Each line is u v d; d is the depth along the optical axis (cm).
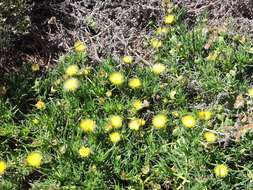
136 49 66
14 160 53
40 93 60
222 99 59
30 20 66
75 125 56
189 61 63
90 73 61
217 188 51
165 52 64
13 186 51
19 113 58
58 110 57
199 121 56
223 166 51
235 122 56
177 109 58
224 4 69
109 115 57
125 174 52
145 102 57
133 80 58
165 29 65
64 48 67
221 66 62
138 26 69
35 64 62
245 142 53
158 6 69
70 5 70
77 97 58
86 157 52
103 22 67
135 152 54
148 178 52
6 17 62
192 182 51
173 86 60
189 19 69
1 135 55
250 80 61
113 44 65
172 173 52
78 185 51
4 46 62
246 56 61
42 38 67
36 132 56
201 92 60
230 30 65
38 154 52
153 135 56
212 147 53
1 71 63
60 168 52
